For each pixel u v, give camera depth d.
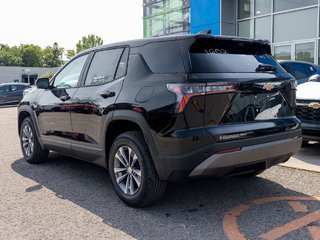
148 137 3.99
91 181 5.46
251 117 4.09
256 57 4.49
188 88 3.74
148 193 4.13
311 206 4.29
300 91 6.57
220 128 3.85
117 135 4.74
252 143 3.99
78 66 5.48
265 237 3.55
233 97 3.93
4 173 5.95
